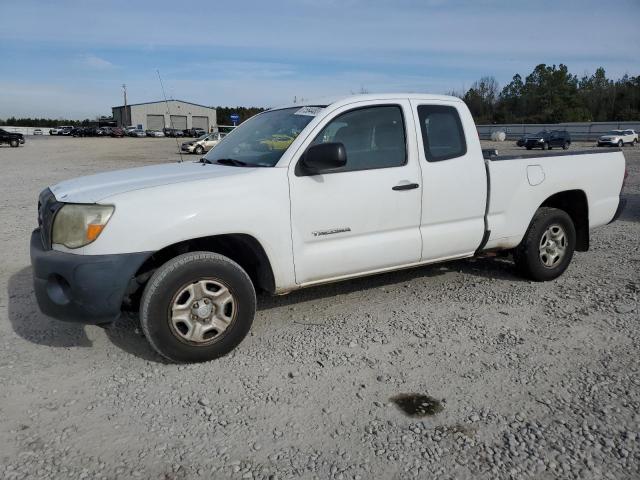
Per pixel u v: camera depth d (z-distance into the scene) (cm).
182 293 354
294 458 272
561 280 554
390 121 435
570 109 8769
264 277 397
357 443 283
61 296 344
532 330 426
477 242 487
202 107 9138
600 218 574
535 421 302
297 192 389
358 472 261
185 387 340
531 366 367
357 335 417
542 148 3769
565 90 8938
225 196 363
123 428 297
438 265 599
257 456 273
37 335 416
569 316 455
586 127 5894
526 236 523
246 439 287
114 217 333
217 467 265
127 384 343
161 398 327
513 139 5588
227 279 366
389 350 391
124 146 4469
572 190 546
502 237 500
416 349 393
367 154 423
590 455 272
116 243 333
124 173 421
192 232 351
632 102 9050
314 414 310
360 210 416
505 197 494
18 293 515
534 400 324
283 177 385
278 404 321
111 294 336
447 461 269
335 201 404
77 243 336
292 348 395
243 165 413
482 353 386
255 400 325
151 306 345
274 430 295
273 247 383
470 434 291
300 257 397
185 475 259
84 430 295
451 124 467
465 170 465
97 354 385
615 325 434
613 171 577
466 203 470
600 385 341
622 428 295
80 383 345
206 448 280
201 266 355
